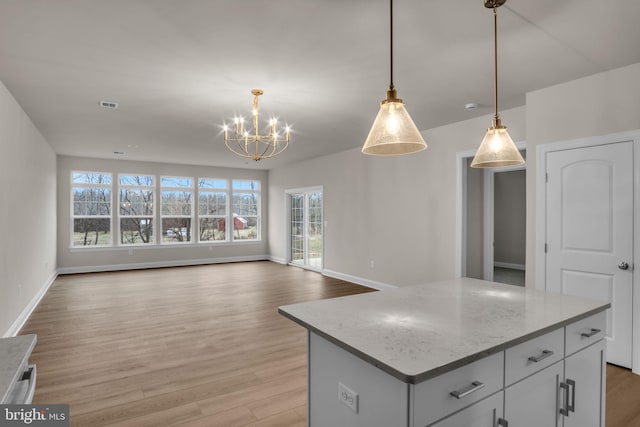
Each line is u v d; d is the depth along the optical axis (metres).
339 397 1.42
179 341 3.63
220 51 2.70
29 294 4.63
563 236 3.32
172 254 8.82
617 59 2.85
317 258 8.00
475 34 2.47
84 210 7.96
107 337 3.74
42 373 2.90
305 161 8.26
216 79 3.25
